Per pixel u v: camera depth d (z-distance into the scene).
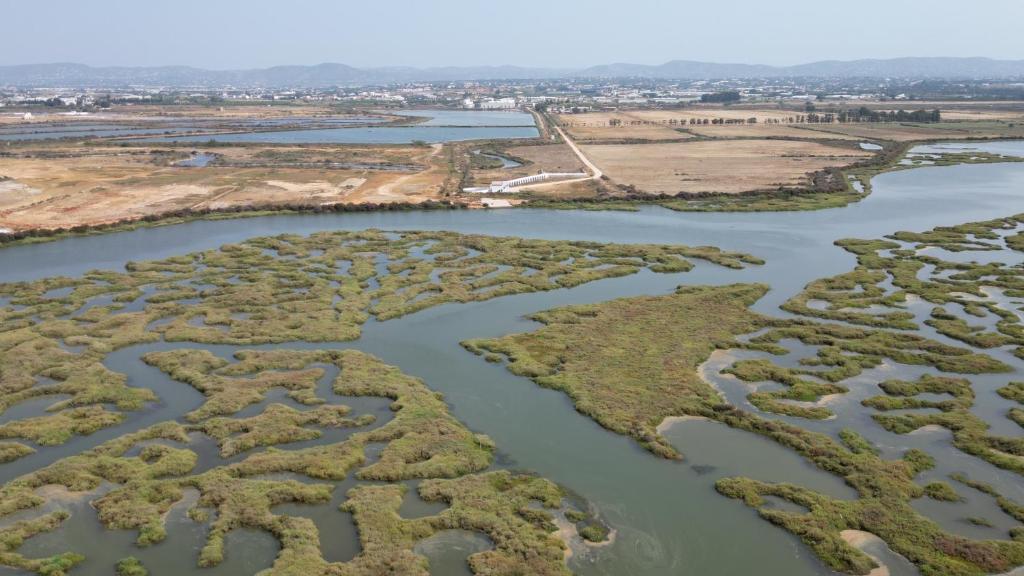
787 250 99.19
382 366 60.72
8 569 36.53
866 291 80.25
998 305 75.56
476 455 47.19
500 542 38.84
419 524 40.28
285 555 37.50
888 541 39.03
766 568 37.31
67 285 82.19
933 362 61.47
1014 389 55.91
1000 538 39.34
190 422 51.50
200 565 37.22
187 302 77.19
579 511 41.72
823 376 58.88
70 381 57.22
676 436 50.06
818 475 45.50
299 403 54.78
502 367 61.47
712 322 71.00
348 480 44.97
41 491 43.03
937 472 45.53
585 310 74.38
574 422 52.16
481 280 85.00
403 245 101.06
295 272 87.69
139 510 41.12
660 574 36.81
